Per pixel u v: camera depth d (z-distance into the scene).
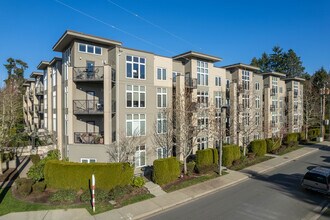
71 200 14.23
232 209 13.66
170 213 13.22
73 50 21.34
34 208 13.36
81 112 21.27
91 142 21.14
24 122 48.31
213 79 31.50
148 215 12.99
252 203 14.56
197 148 28.23
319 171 16.44
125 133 22.52
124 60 22.62
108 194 14.94
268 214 13.02
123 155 20.73
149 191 16.39
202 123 26.91
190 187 17.31
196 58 28.34
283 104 46.12
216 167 22.31
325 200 15.14
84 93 22.48
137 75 23.62
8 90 34.94
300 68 75.88
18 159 26.09
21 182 15.88
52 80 29.98
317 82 61.62
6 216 12.34
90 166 15.89
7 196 15.17
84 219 12.16
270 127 37.03
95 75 21.44
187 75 28.22
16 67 65.50
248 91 34.50
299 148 35.50
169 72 26.53
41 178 17.27
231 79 34.88
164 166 17.86
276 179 19.98
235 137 31.61
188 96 24.19
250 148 29.77
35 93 39.81
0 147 21.70
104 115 20.61
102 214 12.73
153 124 24.84
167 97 26.27
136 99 23.52
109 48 22.83
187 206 14.20
